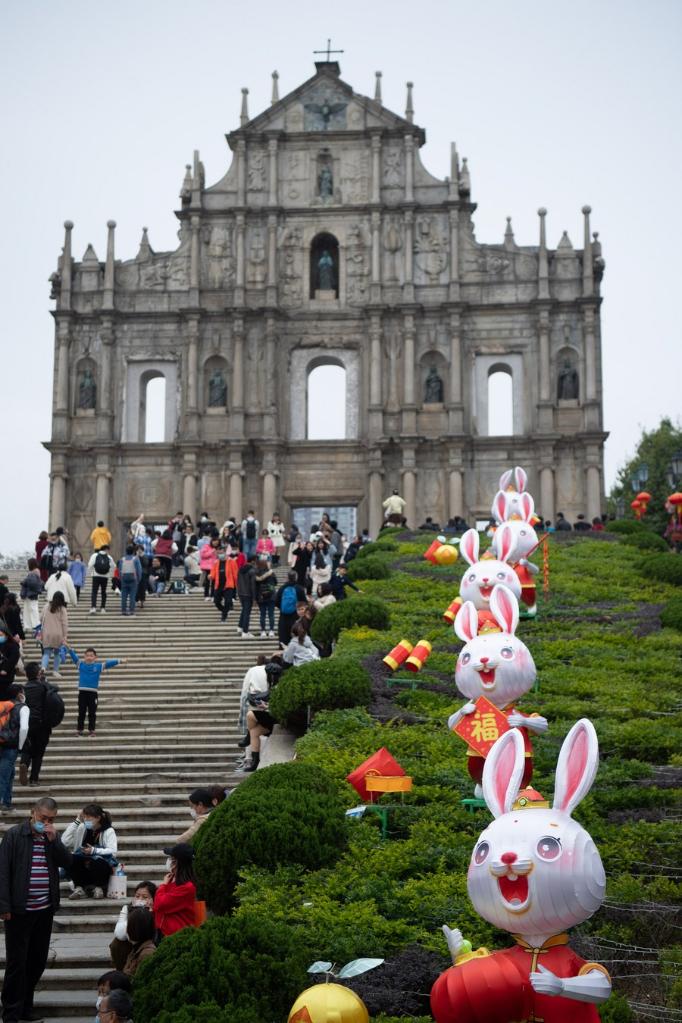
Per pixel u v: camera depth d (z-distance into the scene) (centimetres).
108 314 6494
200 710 2866
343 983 1356
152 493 6406
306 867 1609
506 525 2883
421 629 3200
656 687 2617
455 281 6438
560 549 4544
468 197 6544
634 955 1462
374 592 3769
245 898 1505
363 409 6450
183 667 3269
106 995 1366
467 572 2372
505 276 6481
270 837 1603
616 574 4012
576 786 1091
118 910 1848
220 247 6594
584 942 1475
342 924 1446
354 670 2439
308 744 2141
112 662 2727
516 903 1066
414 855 1667
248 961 1216
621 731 2184
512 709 1816
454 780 1962
